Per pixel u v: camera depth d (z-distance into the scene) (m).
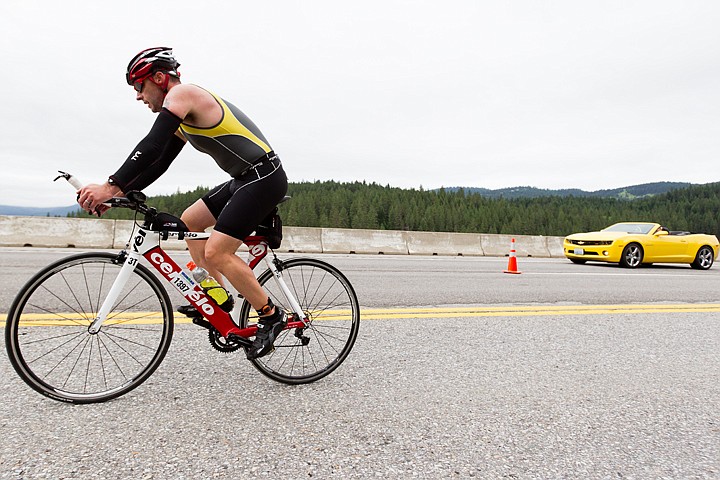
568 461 1.78
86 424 1.93
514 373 2.78
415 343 3.35
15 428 1.86
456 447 1.86
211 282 2.38
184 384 2.41
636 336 3.78
